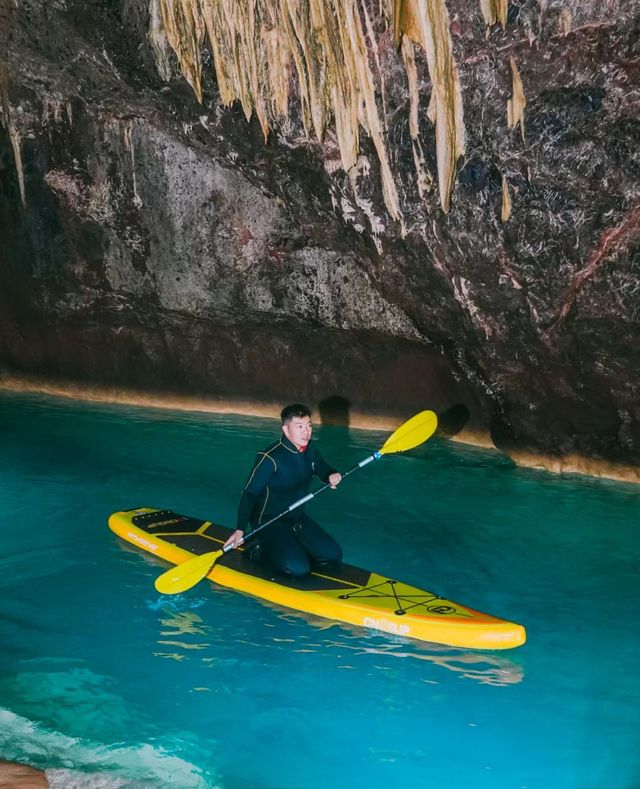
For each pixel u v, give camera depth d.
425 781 3.38
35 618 4.72
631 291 6.08
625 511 6.54
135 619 4.72
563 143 5.68
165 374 9.87
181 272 9.12
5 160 9.53
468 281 6.66
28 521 6.25
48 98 8.83
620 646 4.51
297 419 5.07
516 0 5.30
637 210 5.73
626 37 5.19
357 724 3.75
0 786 3.04
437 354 8.41
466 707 3.89
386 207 6.59
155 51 7.02
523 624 4.76
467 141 5.94
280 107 6.62
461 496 6.93
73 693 3.95
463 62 5.67
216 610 4.84
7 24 7.89
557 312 6.48
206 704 3.88
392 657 4.34
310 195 7.12
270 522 5.06
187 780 3.32
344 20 5.93
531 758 3.53
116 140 8.84
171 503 6.70
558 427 7.32
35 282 10.00
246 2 6.36
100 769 3.37
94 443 8.38
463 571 5.50
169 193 8.87
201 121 7.29
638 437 6.88
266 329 9.20
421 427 5.54
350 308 8.56
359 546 5.91
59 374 10.44
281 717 3.79
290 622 4.71
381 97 6.07
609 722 3.79
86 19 7.22
